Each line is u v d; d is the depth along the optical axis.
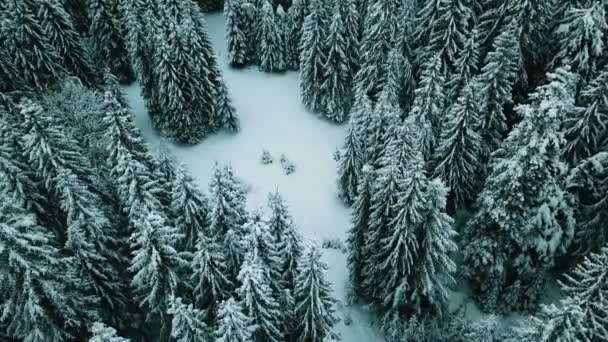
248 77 53.31
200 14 45.31
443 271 26.66
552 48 35.88
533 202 27.22
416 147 29.44
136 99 49.69
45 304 20.92
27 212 21.95
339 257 35.31
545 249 27.44
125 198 26.81
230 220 25.59
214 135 45.69
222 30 61.44
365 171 27.31
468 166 31.45
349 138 35.72
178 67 39.97
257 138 45.62
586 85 31.58
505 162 26.91
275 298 23.53
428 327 27.89
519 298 30.45
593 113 28.75
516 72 35.03
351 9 43.34
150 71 42.38
